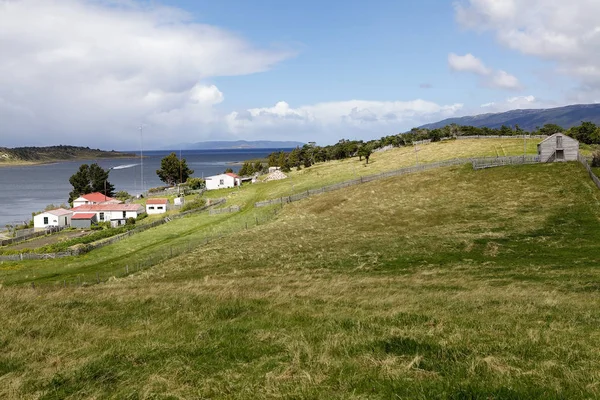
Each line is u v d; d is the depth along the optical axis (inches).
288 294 854.5
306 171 5211.6
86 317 673.6
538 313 657.0
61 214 3750.0
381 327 553.0
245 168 6761.8
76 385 398.0
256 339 520.1
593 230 1659.7
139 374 417.1
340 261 1525.6
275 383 377.7
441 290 942.4
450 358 426.0
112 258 2252.7
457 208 2314.2
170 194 5093.5
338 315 633.0
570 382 354.6
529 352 444.1
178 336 548.1
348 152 6368.1
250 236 2224.4
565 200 2153.1
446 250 1561.3
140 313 697.0
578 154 2802.7
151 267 1797.5
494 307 708.0
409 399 333.1
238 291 894.4
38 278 1876.2
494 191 2524.6
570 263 1272.1
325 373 397.1
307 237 2052.2
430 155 4261.8
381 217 2359.7
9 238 3245.6
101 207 3924.7
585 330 544.1
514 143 4192.9
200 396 361.7
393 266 1405.0
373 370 396.5
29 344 533.6
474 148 4217.5
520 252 1456.7
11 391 386.9
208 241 2263.8
